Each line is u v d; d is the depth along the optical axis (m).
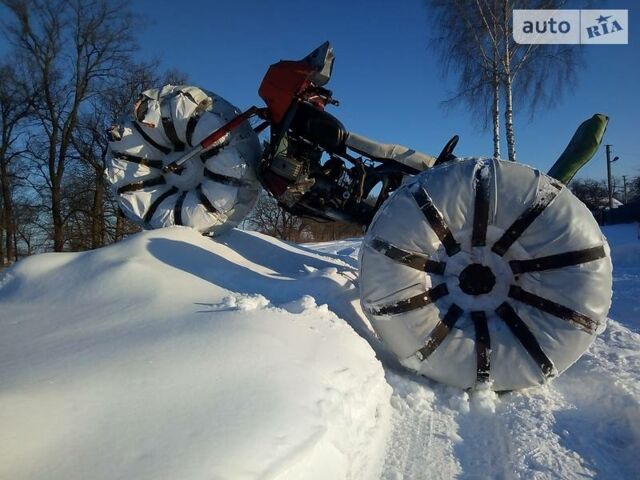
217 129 5.06
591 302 3.10
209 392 2.22
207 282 4.15
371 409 2.77
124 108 24.20
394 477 2.43
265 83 4.88
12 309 3.94
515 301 3.31
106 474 1.63
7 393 2.05
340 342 3.14
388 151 4.83
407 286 3.26
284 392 2.30
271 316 3.19
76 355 2.62
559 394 3.33
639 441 2.69
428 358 3.25
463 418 3.05
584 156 4.41
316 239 25.81
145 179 5.38
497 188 3.21
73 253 4.82
